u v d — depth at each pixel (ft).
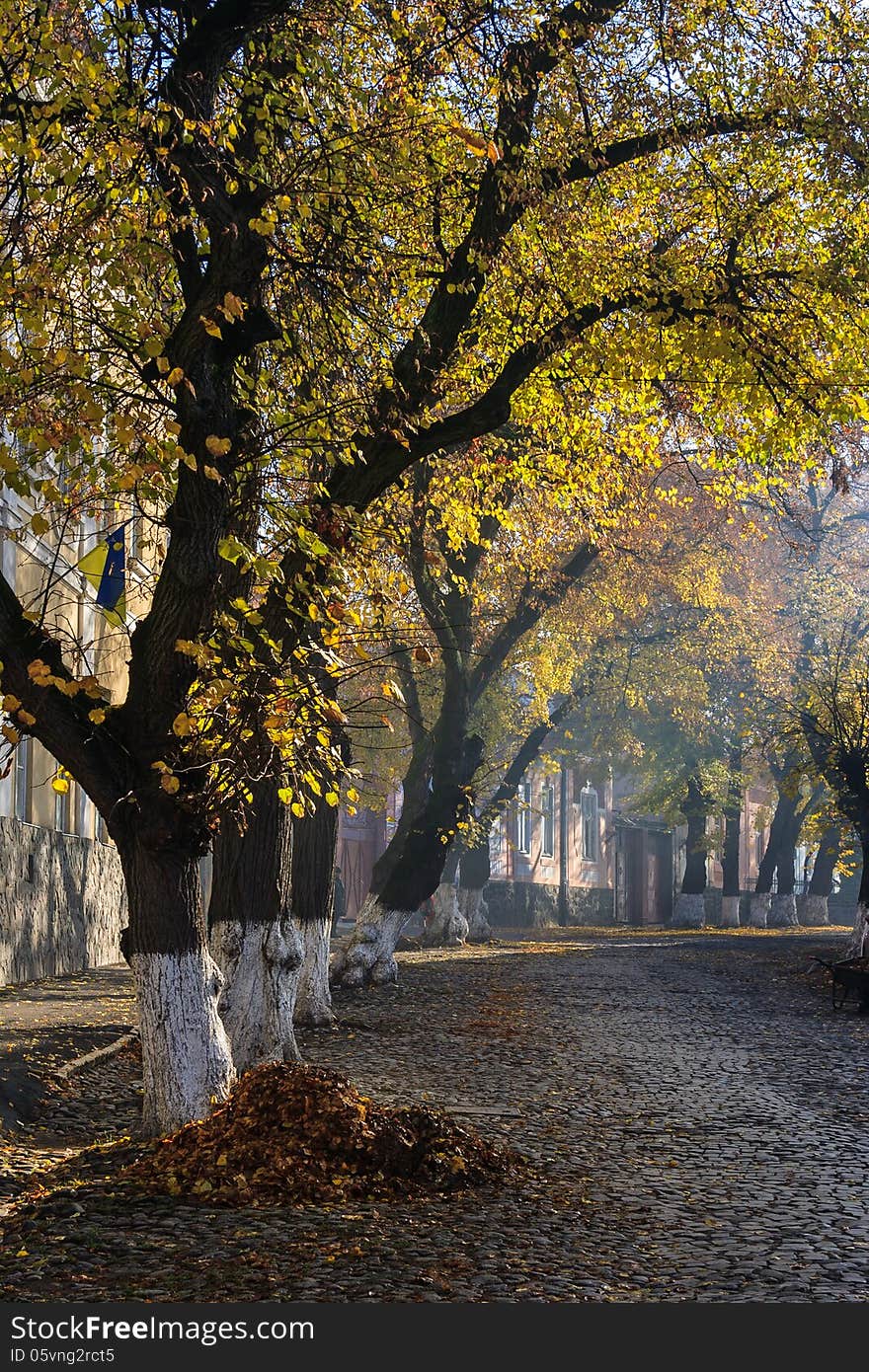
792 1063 57.47
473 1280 23.98
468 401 52.03
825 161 44.24
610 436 58.65
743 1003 82.33
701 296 44.27
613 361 47.14
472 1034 63.31
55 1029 55.31
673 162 47.26
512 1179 32.94
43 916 81.05
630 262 45.62
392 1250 25.52
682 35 42.22
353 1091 33.88
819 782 169.78
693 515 116.37
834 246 46.55
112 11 32.24
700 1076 52.80
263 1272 23.77
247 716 32.12
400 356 39.52
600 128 43.78
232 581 36.17
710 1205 31.12
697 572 118.52
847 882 257.34
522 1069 53.11
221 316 32.63
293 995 47.96
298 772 34.06
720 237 47.57
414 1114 34.01
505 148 39.06
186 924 35.65
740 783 184.34
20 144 29.01
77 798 93.50
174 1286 22.98
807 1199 31.94
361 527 33.30
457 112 40.42
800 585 163.02
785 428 48.19
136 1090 46.26
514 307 45.88
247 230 32.48
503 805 135.95
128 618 104.06
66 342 31.40
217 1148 31.60
